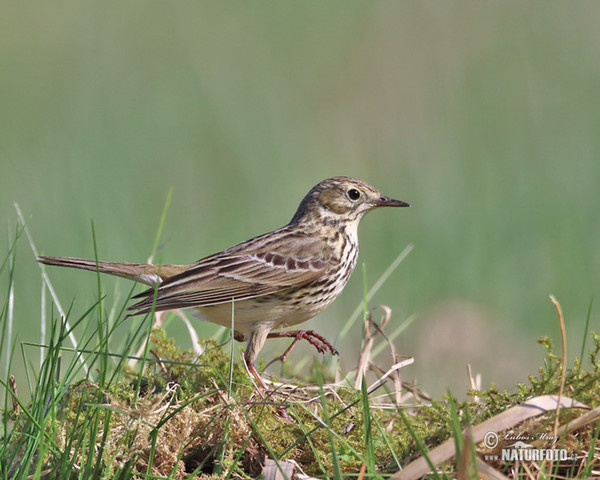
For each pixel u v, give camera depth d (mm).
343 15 27125
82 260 9375
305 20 27156
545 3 26344
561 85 23500
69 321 11617
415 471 5867
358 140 21375
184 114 22109
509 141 20766
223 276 9336
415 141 21125
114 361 8945
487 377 12109
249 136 21000
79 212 15914
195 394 7535
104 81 24078
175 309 9055
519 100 22656
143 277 9508
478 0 26734
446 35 25875
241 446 6941
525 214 17125
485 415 6812
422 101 23203
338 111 22953
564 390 6762
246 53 25578
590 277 15211
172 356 8539
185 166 19453
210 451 6910
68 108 22250
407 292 14570
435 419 7375
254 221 17422
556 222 16797
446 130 21656
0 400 9578
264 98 23141
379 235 16422
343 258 10047
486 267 15469
